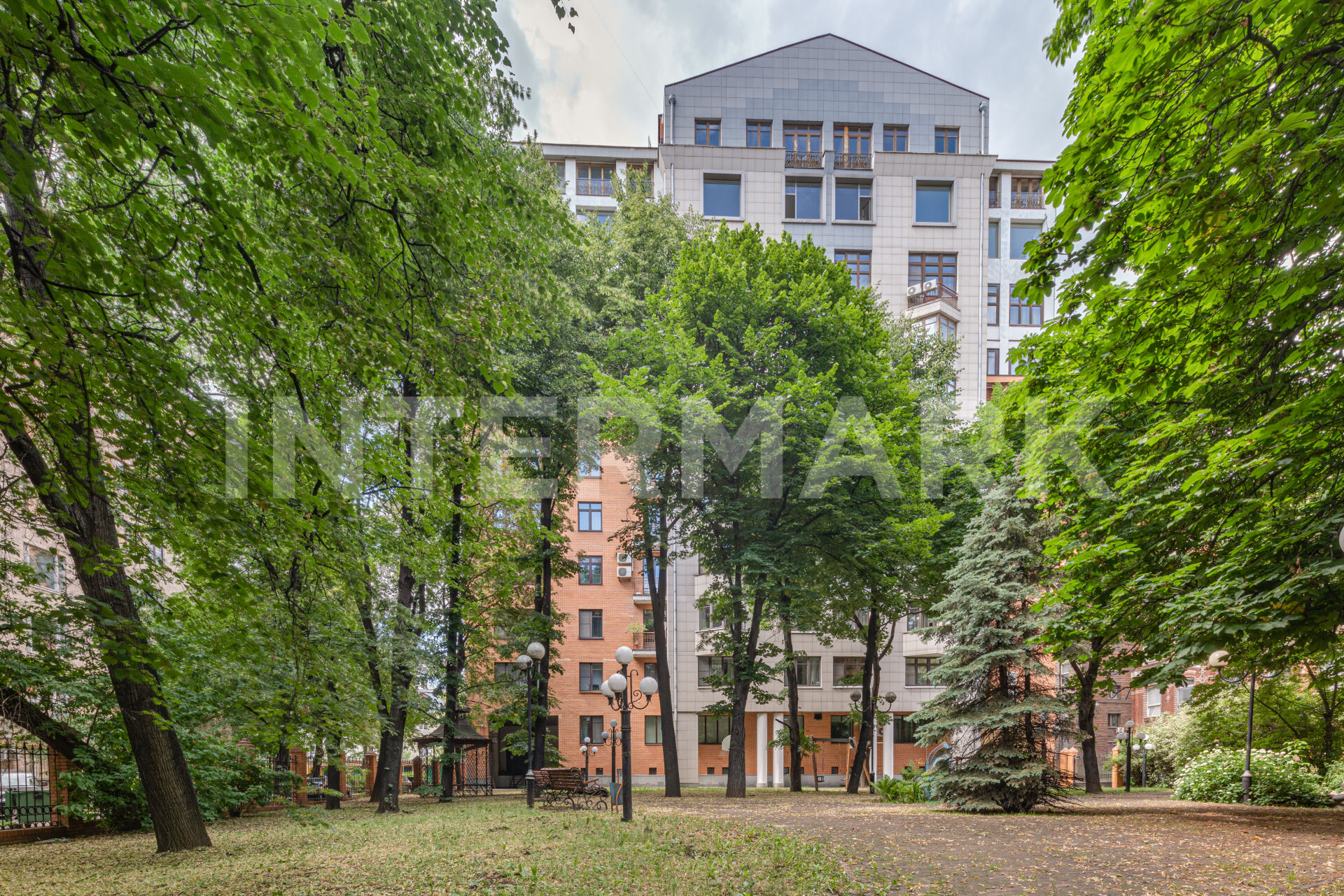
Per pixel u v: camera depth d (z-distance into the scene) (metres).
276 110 6.77
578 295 22.23
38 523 9.13
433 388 10.07
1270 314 8.41
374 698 13.71
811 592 23.06
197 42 7.41
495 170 10.37
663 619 24.05
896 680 38.97
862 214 43.03
